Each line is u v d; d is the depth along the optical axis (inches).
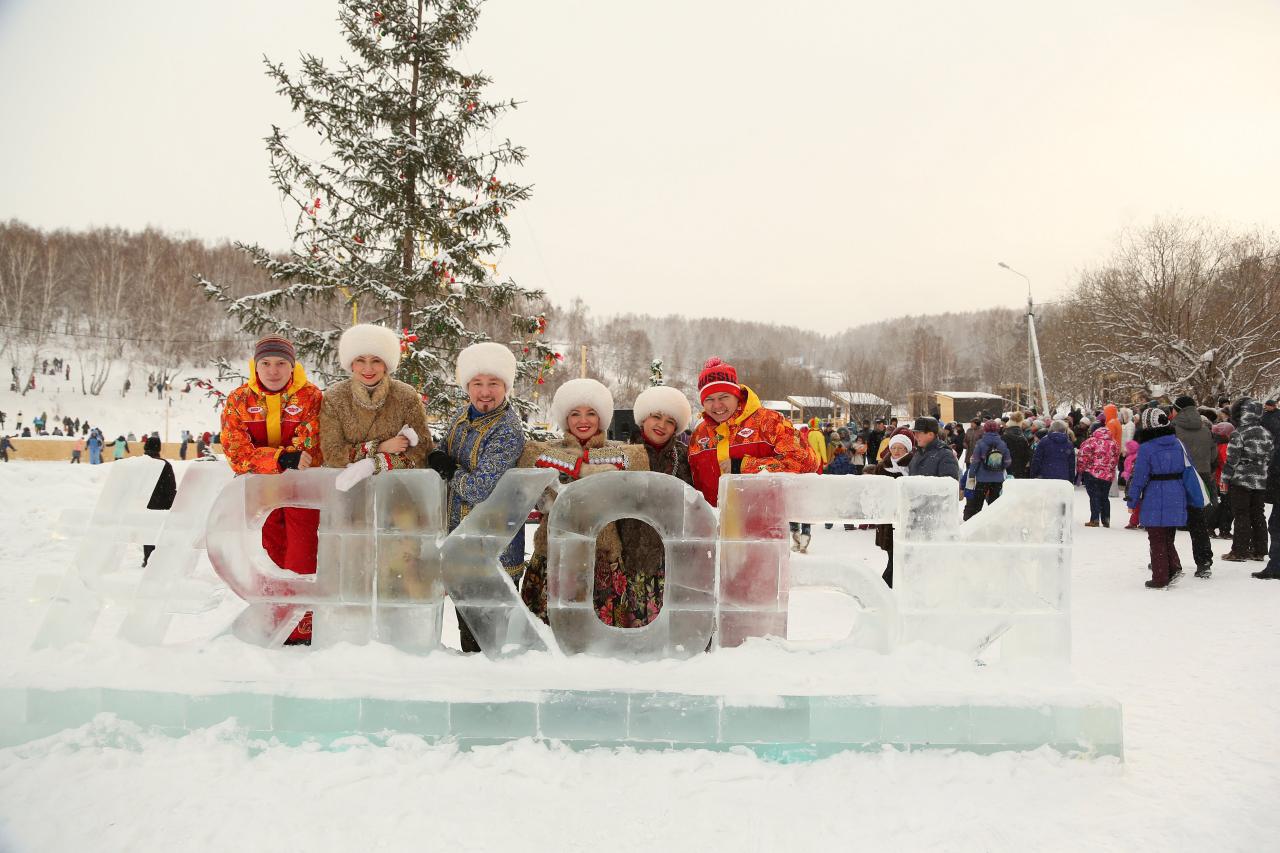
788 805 111.0
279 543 165.2
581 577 137.5
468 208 382.6
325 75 374.6
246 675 134.0
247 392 152.8
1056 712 127.0
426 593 139.9
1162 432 278.5
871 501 139.9
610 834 103.0
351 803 110.2
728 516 139.2
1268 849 99.3
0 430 1662.2
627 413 422.3
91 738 129.0
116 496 147.6
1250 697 158.9
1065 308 1576.0
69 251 2778.1
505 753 124.4
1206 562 288.7
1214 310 1165.7
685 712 126.9
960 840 102.3
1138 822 106.7
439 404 383.9
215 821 105.2
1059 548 138.5
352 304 383.9
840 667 134.4
